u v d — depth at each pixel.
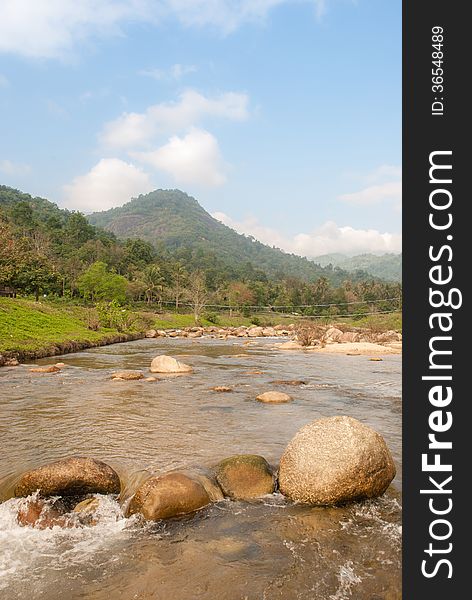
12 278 51.97
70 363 22.86
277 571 5.13
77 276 84.75
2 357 21.02
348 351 35.47
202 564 5.25
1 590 4.79
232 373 20.12
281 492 7.06
